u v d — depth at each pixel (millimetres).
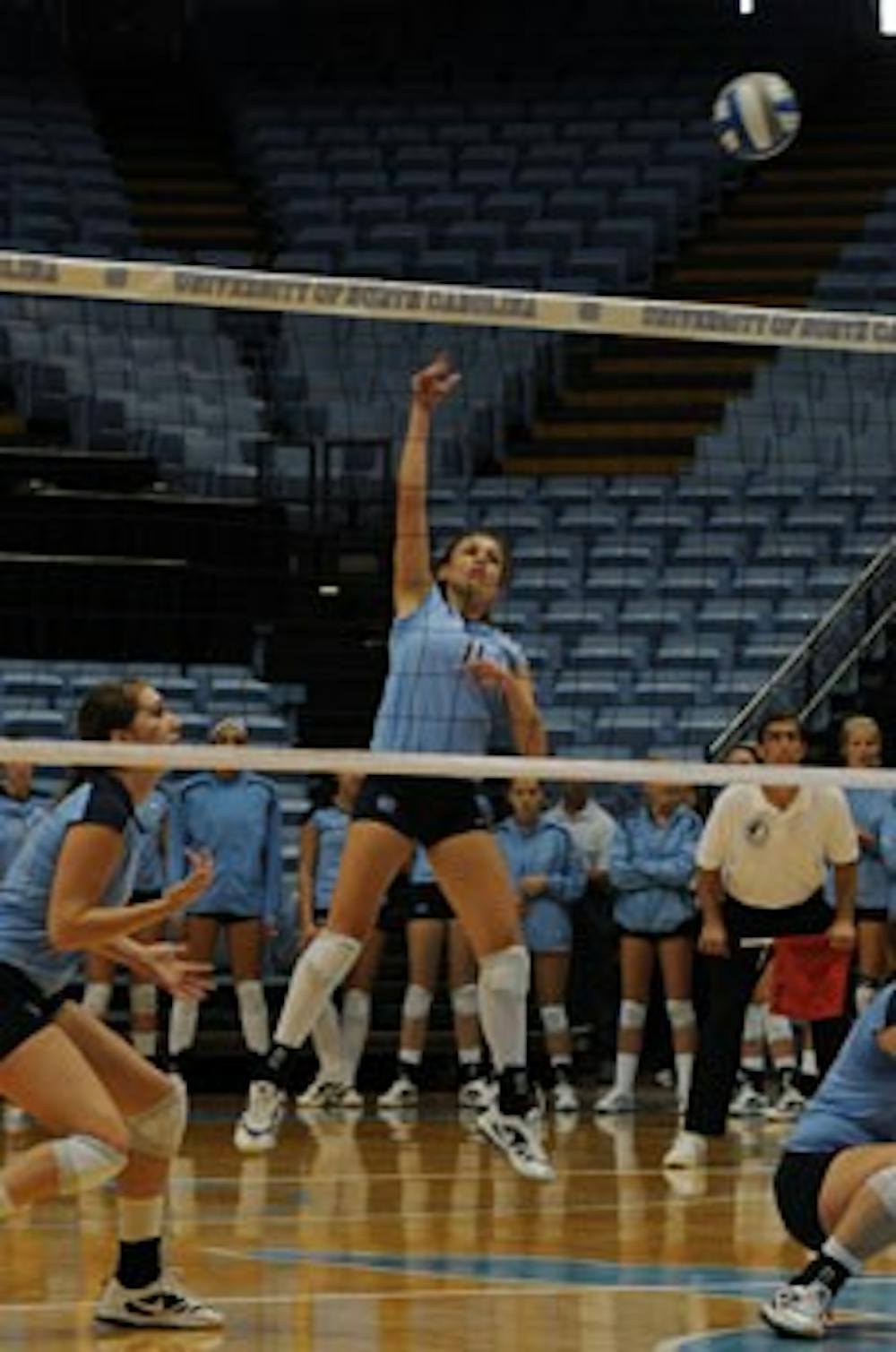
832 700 21828
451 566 11586
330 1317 8469
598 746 21672
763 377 27062
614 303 10516
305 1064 19281
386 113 33438
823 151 33094
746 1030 17297
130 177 32906
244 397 26422
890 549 22016
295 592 23078
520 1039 11781
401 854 11797
